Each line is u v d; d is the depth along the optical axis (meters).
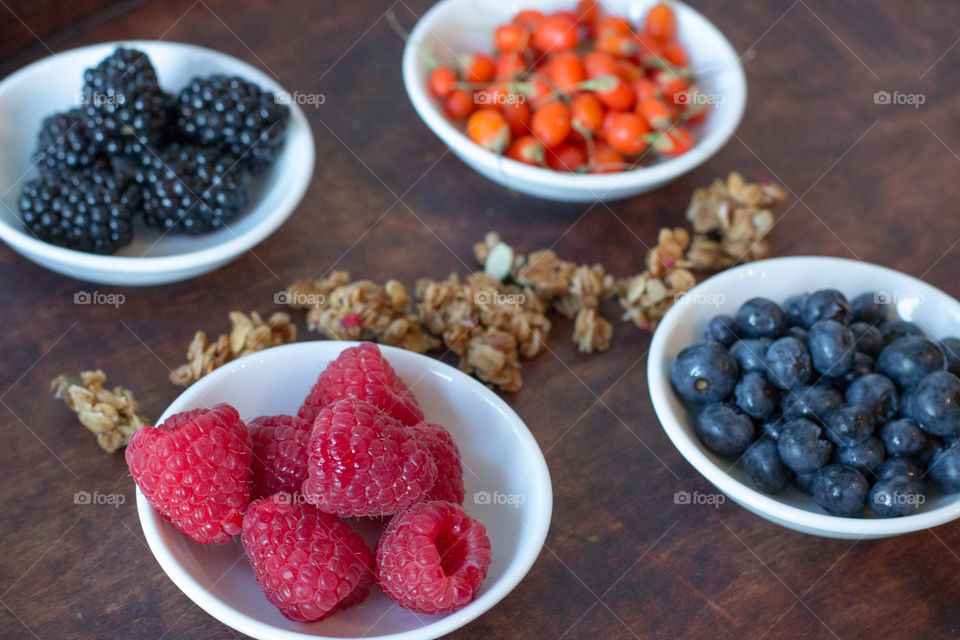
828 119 0.55
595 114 0.49
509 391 0.46
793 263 0.46
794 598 0.43
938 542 0.44
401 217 0.50
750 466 0.43
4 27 0.52
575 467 0.45
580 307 0.48
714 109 0.51
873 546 0.44
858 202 0.52
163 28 0.54
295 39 0.55
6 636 0.41
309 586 0.39
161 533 0.40
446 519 0.40
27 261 0.48
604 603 0.42
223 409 0.40
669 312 0.45
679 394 0.44
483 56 0.51
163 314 0.47
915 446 0.42
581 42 0.54
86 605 0.42
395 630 0.40
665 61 0.52
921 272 0.50
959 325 0.45
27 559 0.42
